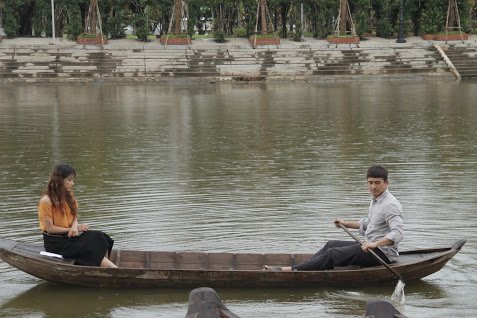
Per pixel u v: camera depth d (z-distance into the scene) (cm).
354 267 848
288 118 2441
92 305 773
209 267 860
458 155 1636
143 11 5469
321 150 1736
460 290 808
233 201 1206
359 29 5619
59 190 834
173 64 4800
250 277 803
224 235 1002
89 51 4834
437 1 5638
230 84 4403
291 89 3884
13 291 820
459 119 2339
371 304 655
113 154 1702
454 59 5038
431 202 1177
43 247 868
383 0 5725
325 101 3092
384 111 2639
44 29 5647
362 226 872
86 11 5359
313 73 4794
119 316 742
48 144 1862
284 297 792
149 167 1529
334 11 5709
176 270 802
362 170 1470
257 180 1381
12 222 1082
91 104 3030
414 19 5900
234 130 2131
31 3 5541
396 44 5288
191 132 2092
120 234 1009
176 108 2841
